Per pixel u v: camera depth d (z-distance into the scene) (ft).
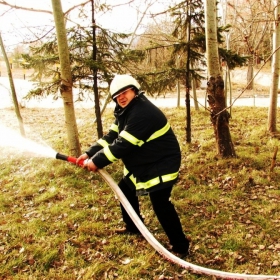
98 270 10.53
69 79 19.25
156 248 10.60
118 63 22.15
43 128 35.78
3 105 54.13
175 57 25.03
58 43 18.49
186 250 10.94
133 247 11.63
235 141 25.68
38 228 13.23
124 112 9.69
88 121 38.29
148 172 9.99
